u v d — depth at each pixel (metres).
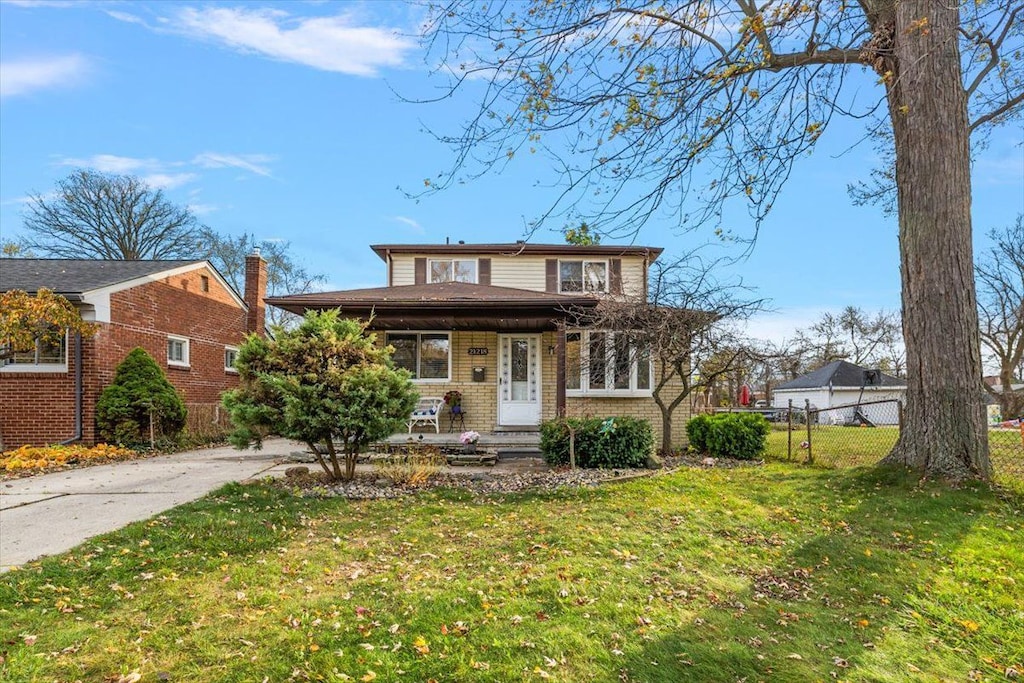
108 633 3.53
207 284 16.92
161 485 7.86
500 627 3.65
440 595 4.15
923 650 3.56
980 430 7.12
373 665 3.19
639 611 3.94
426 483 7.93
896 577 4.67
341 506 6.70
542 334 13.62
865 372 31.33
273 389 7.44
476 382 13.42
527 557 5.00
